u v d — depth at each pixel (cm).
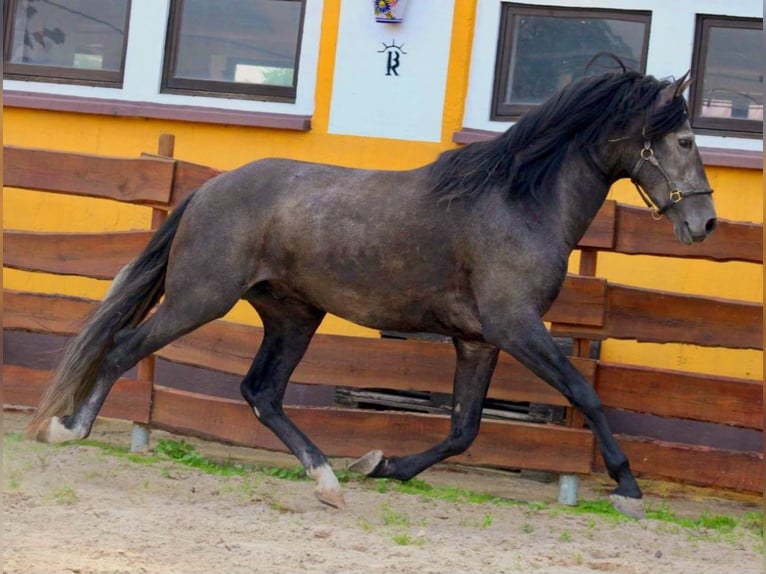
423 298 683
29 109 970
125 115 948
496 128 916
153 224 831
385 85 923
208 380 930
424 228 673
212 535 601
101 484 708
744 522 756
